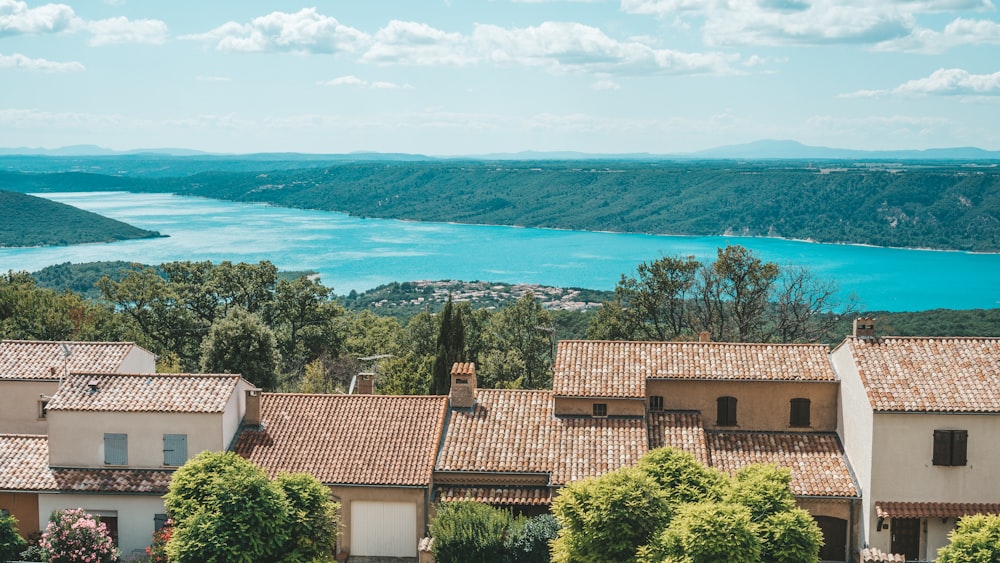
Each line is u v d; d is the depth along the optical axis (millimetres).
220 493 34438
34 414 47188
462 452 42062
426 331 92750
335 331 92500
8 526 37562
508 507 40719
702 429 43531
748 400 44594
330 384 76562
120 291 86750
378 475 40500
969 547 32531
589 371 44938
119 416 41500
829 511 40656
